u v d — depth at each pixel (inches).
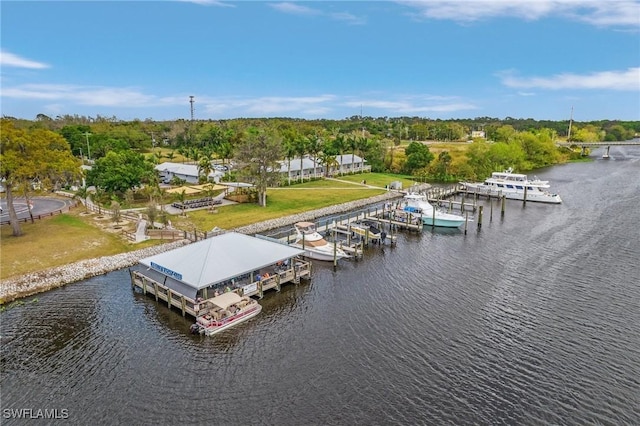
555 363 1176.8
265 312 1477.6
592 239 2315.5
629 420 970.1
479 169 4645.7
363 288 1683.1
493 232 2524.6
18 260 1769.2
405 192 3742.6
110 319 1408.7
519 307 1505.9
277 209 2893.7
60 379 1104.2
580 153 7313.0
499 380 1105.4
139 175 3029.0
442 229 2613.2
